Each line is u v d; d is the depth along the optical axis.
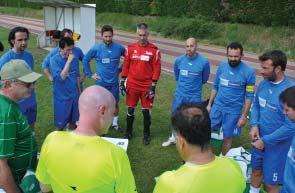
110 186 2.50
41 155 2.62
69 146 2.51
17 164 3.27
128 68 6.73
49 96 9.66
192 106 2.28
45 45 18.77
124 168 2.53
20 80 3.12
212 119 5.75
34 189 3.23
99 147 2.49
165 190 2.20
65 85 6.21
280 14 24.48
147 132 6.81
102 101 2.50
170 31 30.02
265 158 4.39
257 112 4.64
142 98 6.70
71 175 2.49
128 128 6.95
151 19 34.44
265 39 24.12
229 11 27.94
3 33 26.58
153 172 5.70
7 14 53.06
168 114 8.49
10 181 3.03
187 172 2.19
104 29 6.84
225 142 5.81
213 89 5.86
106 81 7.04
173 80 12.13
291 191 3.03
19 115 3.20
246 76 5.45
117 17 38.38
